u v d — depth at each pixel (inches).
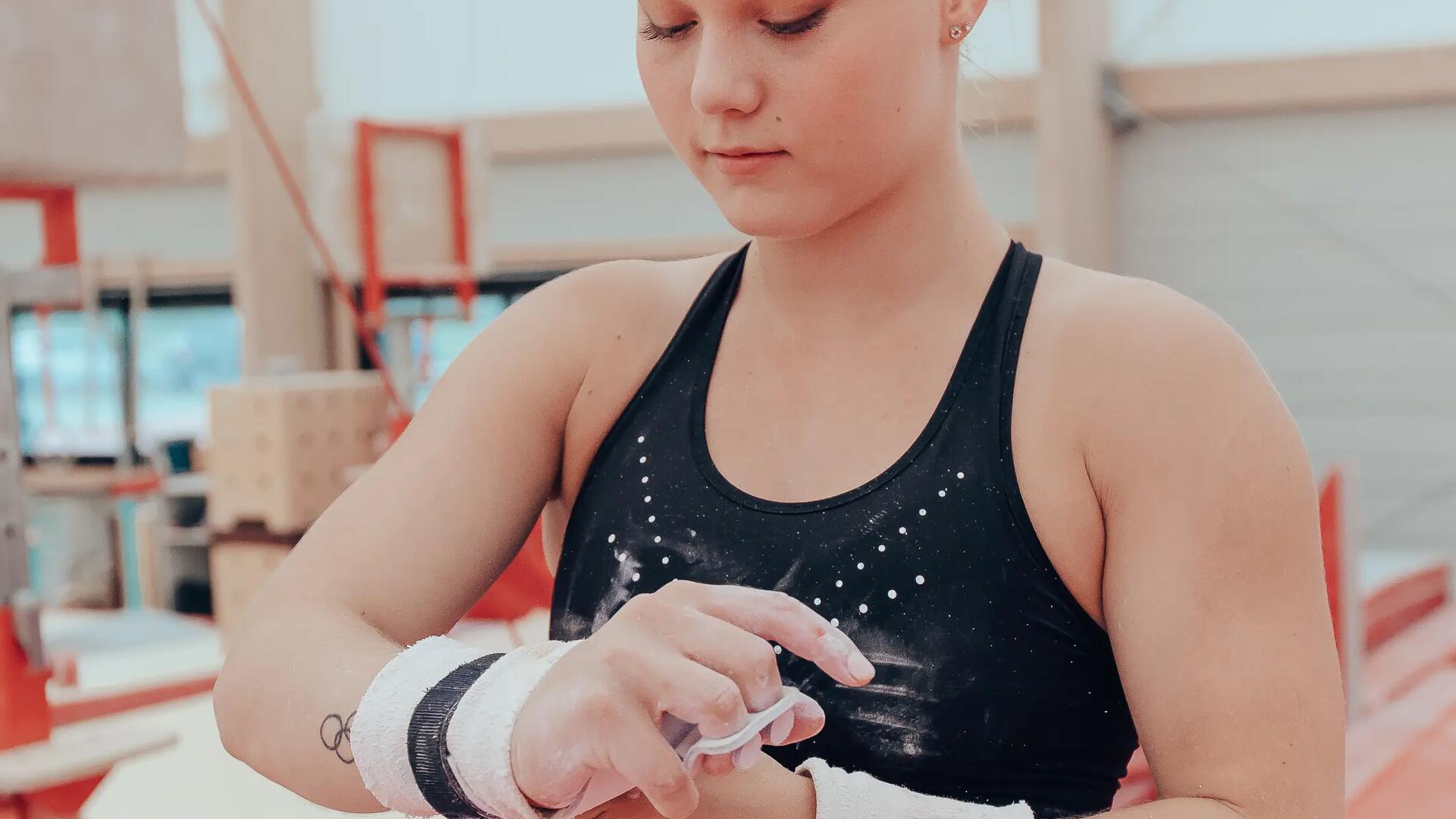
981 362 26.4
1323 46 244.2
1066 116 245.0
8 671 76.0
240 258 264.8
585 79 281.6
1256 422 24.6
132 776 98.8
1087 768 26.3
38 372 312.0
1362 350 249.3
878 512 25.7
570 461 30.0
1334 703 24.0
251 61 256.8
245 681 25.1
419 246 151.3
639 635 20.1
